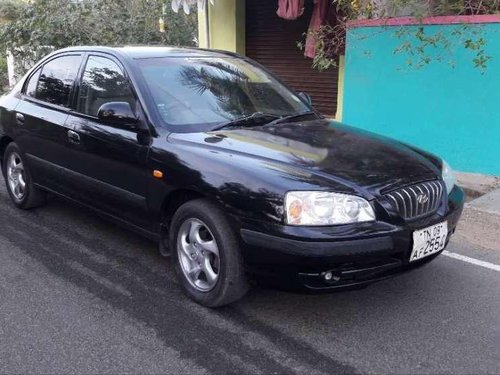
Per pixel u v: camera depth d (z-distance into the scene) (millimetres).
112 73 4621
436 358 3279
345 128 4531
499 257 4867
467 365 3215
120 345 3400
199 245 3805
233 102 4551
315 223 3248
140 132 4168
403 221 3445
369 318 3732
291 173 3430
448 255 4883
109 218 4703
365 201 3340
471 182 7098
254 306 3877
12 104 5758
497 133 7160
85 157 4680
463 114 7379
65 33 11828
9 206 6098
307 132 4227
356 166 3615
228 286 3605
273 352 3328
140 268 4520
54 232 5309
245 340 3455
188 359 3254
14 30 12109
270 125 4363
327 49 8852
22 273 4414
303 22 10336
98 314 3771
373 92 8094
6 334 3521
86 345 3400
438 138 7660
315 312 3803
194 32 13227
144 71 4449
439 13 7324
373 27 7828
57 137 4996
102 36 11977
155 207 4074
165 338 3477
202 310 3820
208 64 4848
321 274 3283
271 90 4973
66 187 5070
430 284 4262
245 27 11281
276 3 10703
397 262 3459
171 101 4297
